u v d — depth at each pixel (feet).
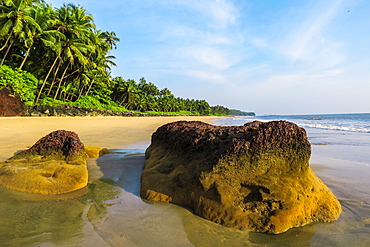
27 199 11.09
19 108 70.90
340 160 21.20
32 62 92.84
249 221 8.93
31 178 12.73
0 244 7.22
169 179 12.05
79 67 104.01
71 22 86.17
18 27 72.43
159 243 7.68
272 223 8.68
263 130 10.36
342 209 10.55
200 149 12.21
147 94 244.22
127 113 154.92
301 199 9.45
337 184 14.01
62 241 7.51
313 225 9.19
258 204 9.32
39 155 16.69
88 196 11.69
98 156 20.92
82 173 13.88
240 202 9.47
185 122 17.98
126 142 31.37
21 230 8.17
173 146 14.96
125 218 9.30
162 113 246.47
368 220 9.55
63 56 91.30
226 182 9.92
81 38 92.02
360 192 12.67
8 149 22.52
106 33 137.18
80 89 129.90
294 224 9.00
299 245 7.89
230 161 10.15
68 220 9.01
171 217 9.49
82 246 7.28
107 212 9.83
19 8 73.61
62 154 16.61
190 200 10.51
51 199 11.19
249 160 10.13
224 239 8.17
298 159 10.32
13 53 92.89
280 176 10.02
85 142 30.53
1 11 74.74
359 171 17.06
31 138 30.78
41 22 80.38
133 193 12.21
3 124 44.75
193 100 410.31
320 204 9.84
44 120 62.64
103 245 7.39
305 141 10.39
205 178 10.12
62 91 107.65
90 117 102.89
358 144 31.68
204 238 8.14
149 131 49.16
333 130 59.36
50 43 79.92
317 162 20.35
